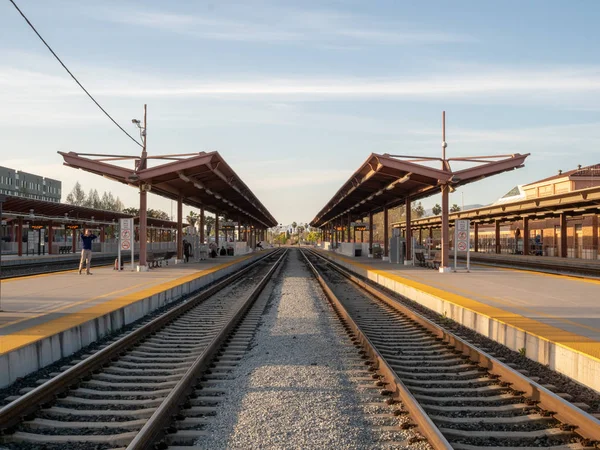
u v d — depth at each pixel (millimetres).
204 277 21719
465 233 23953
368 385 6773
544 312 10938
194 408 5840
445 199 23297
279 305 15305
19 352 7141
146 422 5355
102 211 41594
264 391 6562
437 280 19406
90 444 4957
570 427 5227
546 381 7027
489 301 12922
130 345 9398
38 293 14422
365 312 14195
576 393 6523
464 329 11328
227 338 10109
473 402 6219
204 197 36219
